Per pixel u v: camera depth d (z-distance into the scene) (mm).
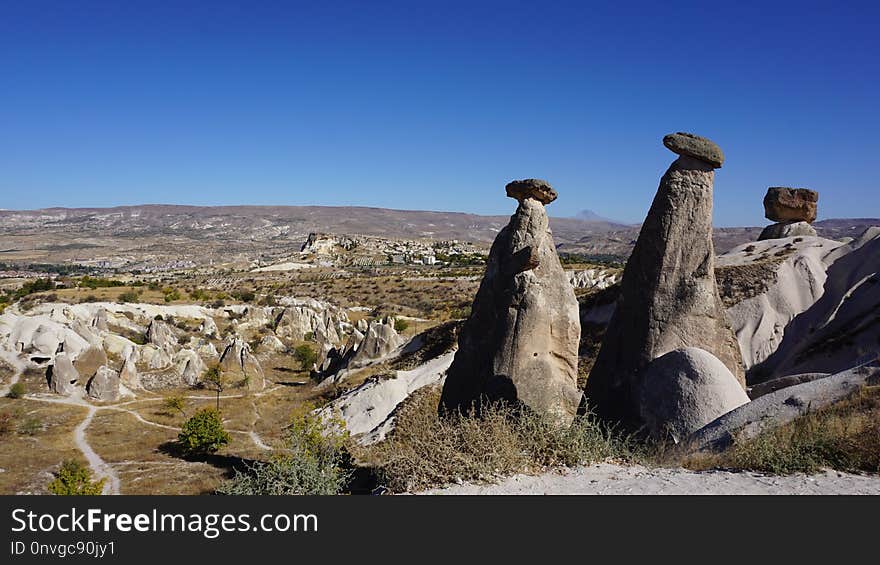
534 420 11023
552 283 14602
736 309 36781
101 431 32719
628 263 14875
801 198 45094
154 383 44500
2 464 26359
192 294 84625
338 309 80250
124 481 24156
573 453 10305
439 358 35719
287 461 11383
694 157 14258
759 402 11594
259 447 30484
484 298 15266
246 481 11164
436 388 30188
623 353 14195
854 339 26234
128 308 63781
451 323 42094
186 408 38719
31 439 30844
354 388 33844
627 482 9102
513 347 14148
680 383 12586
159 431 33375
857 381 11102
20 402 37156
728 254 43594
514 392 13828
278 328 66500
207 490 22219
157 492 22203
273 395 42781
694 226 14195
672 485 8859
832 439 9562
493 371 14219
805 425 10125
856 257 36219
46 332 44562
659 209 14383
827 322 29266
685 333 13867
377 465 12516
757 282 37906
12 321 45938
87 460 27562
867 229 39156
